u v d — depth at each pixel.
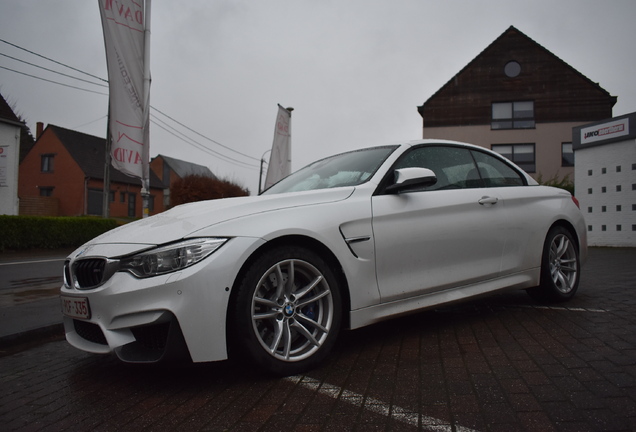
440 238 3.36
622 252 11.73
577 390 2.31
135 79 10.16
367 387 2.47
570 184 21.00
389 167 3.40
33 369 3.14
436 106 26.23
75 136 40.28
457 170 3.80
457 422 2.03
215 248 2.48
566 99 24.88
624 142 13.80
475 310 4.18
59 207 37.97
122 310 2.43
